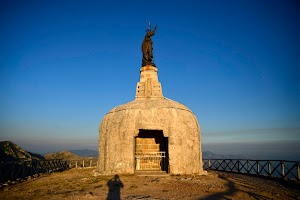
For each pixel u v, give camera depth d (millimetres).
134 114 18250
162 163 20812
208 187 13141
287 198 11211
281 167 16672
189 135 18531
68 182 15258
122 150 17688
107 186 13430
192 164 18297
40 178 17984
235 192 12070
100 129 20391
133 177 16188
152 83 22500
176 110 18625
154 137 21672
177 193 11680
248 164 20625
